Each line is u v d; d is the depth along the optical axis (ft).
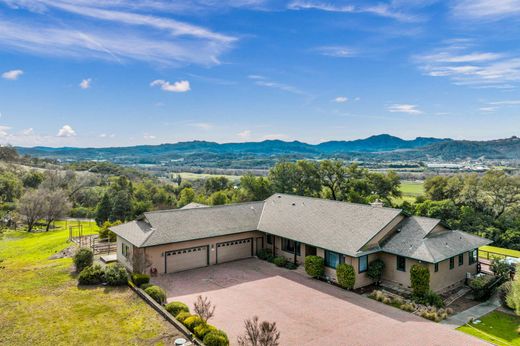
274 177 207.92
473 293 79.30
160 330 63.16
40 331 63.05
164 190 281.13
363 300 76.33
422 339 59.47
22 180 302.66
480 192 169.07
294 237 97.30
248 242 110.93
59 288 83.92
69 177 289.94
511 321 66.90
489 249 126.00
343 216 97.40
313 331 62.18
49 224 206.69
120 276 85.71
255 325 49.90
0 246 148.56
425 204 164.35
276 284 86.38
